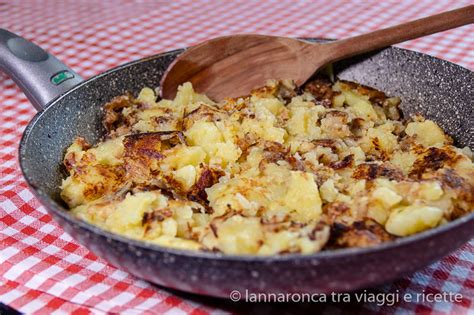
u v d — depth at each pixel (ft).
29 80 1.85
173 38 2.73
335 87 1.94
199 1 3.11
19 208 1.74
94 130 1.82
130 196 1.49
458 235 1.30
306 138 1.75
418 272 1.54
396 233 1.40
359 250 1.22
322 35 2.70
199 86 1.93
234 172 1.66
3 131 2.12
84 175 1.60
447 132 1.82
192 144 1.73
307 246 1.31
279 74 1.94
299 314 1.45
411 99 1.89
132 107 1.85
